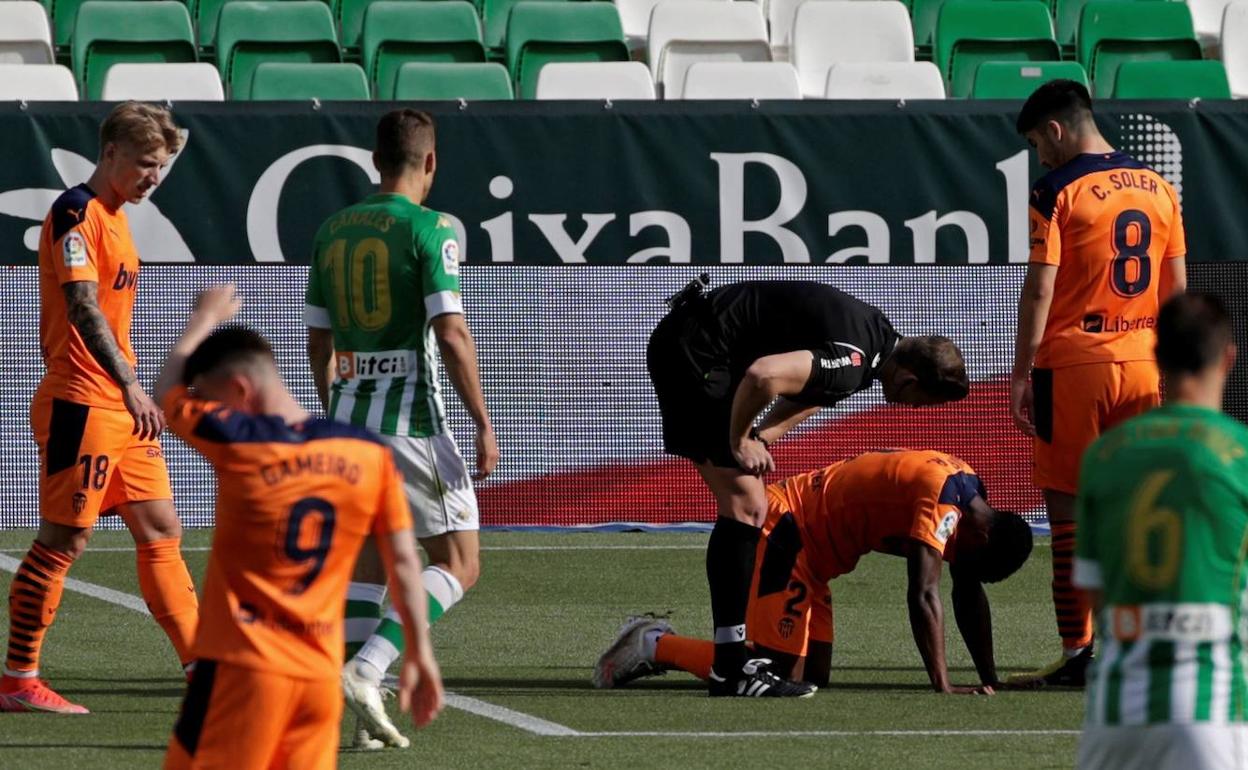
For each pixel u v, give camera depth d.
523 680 25.44
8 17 50.72
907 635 29.72
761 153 39.91
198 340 14.62
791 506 24.67
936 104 40.09
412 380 19.98
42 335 22.91
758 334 23.55
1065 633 24.77
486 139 39.53
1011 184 40.19
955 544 24.17
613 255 39.88
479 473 20.16
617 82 48.75
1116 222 23.89
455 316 19.72
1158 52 53.16
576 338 40.75
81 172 38.62
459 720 21.97
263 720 13.23
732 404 23.34
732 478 23.73
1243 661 12.14
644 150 39.78
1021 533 23.69
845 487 24.39
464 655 27.59
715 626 23.97
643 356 40.91
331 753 13.68
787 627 24.39
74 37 50.62
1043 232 23.88
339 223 20.31
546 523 41.44
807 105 39.94
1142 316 24.11
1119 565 12.33
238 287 39.22
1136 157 39.69
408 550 13.89
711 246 39.94
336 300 20.19
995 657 27.67
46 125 38.50
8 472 40.31
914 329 40.53
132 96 46.81
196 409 13.62
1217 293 40.41
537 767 18.95
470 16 52.81
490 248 39.69
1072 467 24.31
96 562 36.28
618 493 41.44
